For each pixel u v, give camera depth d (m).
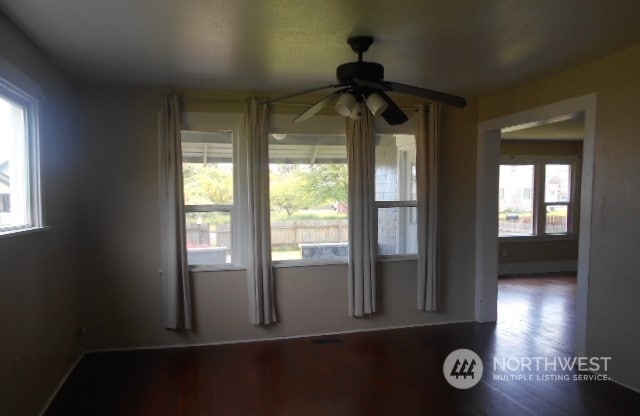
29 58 2.60
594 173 3.21
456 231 4.51
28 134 2.68
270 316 4.00
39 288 2.68
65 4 2.11
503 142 7.26
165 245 3.81
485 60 3.14
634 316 2.95
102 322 3.77
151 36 2.57
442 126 4.39
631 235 2.95
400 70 3.38
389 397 2.92
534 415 2.66
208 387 3.08
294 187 4.15
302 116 2.89
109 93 3.71
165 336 3.88
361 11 2.26
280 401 2.87
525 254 7.40
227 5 2.15
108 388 3.06
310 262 4.14
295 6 2.18
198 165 3.95
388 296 4.37
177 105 3.74
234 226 4.02
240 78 3.50
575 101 3.35
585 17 2.37
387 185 4.36
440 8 2.23
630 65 2.92
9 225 2.45
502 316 4.78
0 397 2.12
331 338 4.10
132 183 3.77
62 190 3.22
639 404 2.78
